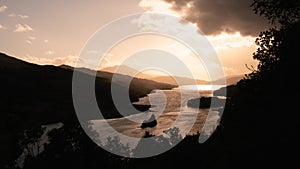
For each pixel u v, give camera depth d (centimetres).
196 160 1912
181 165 1892
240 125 1983
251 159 1666
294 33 1859
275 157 1598
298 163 1524
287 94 1828
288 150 1589
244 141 1859
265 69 2011
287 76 1827
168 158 1930
